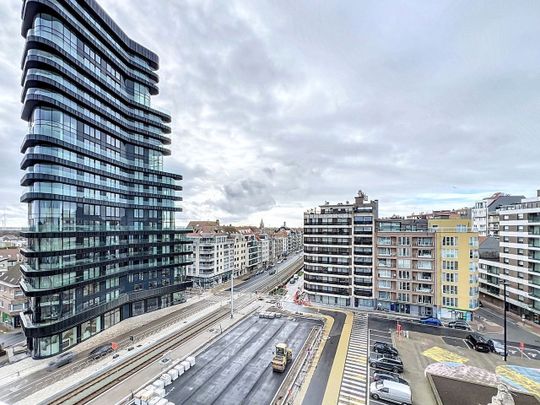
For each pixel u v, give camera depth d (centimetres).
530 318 5962
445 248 6178
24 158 4647
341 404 3141
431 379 3506
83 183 5175
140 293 6500
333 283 7256
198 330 5444
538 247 5747
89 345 4800
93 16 5559
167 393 3331
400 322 5953
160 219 7231
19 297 5875
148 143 6981
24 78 4884
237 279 11075
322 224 7438
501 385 2573
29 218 4866
